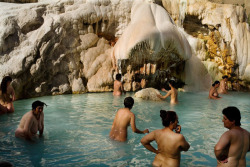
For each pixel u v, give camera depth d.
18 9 8.65
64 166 3.28
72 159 3.51
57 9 9.35
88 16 9.84
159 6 10.73
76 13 9.55
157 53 9.66
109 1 10.49
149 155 3.70
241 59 11.63
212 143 4.30
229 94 10.41
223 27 11.67
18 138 4.27
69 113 6.37
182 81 11.38
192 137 4.61
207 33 12.48
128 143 4.19
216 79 11.77
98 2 10.22
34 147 3.95
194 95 9.95
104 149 3.92
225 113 2.97
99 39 10.55
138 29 9.41
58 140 4.31
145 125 5.34
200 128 5.20
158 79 11.09
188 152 3.88
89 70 10.01
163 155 3.14
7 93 6.18
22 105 7.16
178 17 11.94
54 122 5.49
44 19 8.94
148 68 10.01
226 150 2.87
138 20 9.84
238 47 11.60
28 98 8.40
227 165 2.85
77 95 9.23
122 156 3.65
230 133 2.85
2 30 7.73
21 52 8.01
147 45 9.37
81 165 3.32
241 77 11.77
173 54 10.09
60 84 9.38
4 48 7.74
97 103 7.73
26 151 3.76
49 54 8.74
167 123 3.12
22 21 8.41
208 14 11.89
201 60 11.72
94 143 4.18
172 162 3.04
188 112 6.72
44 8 9.12
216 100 8.75
